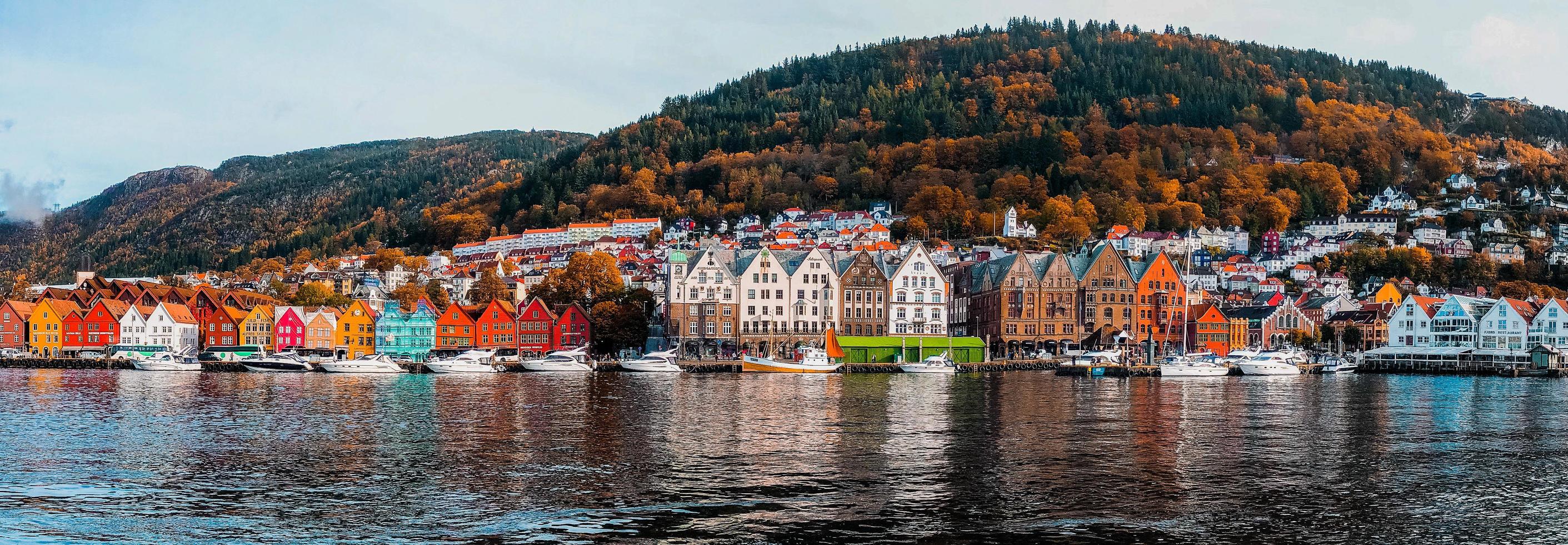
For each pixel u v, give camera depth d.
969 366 191.75
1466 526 59.06
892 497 64.94
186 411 108.31
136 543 55.22
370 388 140.75
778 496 65.31
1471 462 77.44
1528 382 166.75
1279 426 97.25
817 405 115.06
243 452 80.31
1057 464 75.75
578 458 77.75
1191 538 56.62
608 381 157.50
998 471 72.94
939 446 83.62
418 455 78.88
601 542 55.53
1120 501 64.25
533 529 57.62
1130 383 156.38
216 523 59.03
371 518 60.03
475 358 187.62
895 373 182.75
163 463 75.56
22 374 174.75
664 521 59.38
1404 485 68.75
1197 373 173.12
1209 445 84.75
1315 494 66.25
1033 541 55.88
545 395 128.88
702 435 89.56
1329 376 182.62
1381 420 102.81
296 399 123.00
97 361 194.75
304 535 56.69
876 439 87.44
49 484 68.38
